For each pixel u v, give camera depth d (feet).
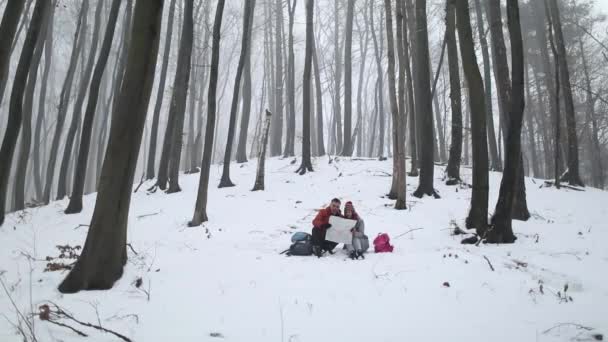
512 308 14.05
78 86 92.17
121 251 16.66
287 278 17.24
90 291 15.19
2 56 21.53
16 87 32.99
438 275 17.44
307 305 13.94
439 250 22.98
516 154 24.82
